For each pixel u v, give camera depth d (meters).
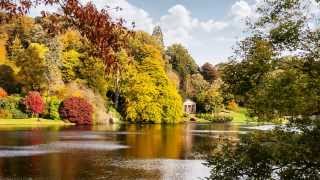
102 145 40.22
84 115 78.75
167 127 73.88
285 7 13.24
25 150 35.16
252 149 13.09
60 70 86.31
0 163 28.20
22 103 77.06
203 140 47.09
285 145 12.05
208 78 147.50
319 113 12.45
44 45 84.00
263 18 13.59
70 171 25.92
